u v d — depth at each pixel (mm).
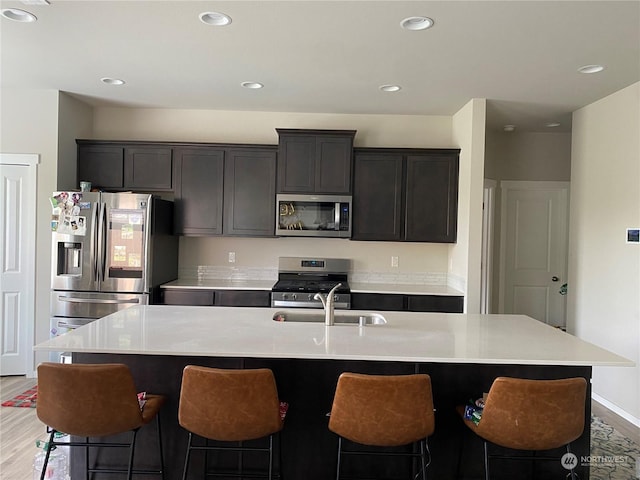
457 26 2756
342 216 4668
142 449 2465
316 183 4660
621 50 3068
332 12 2611
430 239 4707
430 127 5027
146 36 3014
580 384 2004
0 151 4305
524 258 5691
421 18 2666
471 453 2443
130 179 4684
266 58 3365
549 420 1986
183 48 3207
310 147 4648
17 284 4391
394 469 2447
